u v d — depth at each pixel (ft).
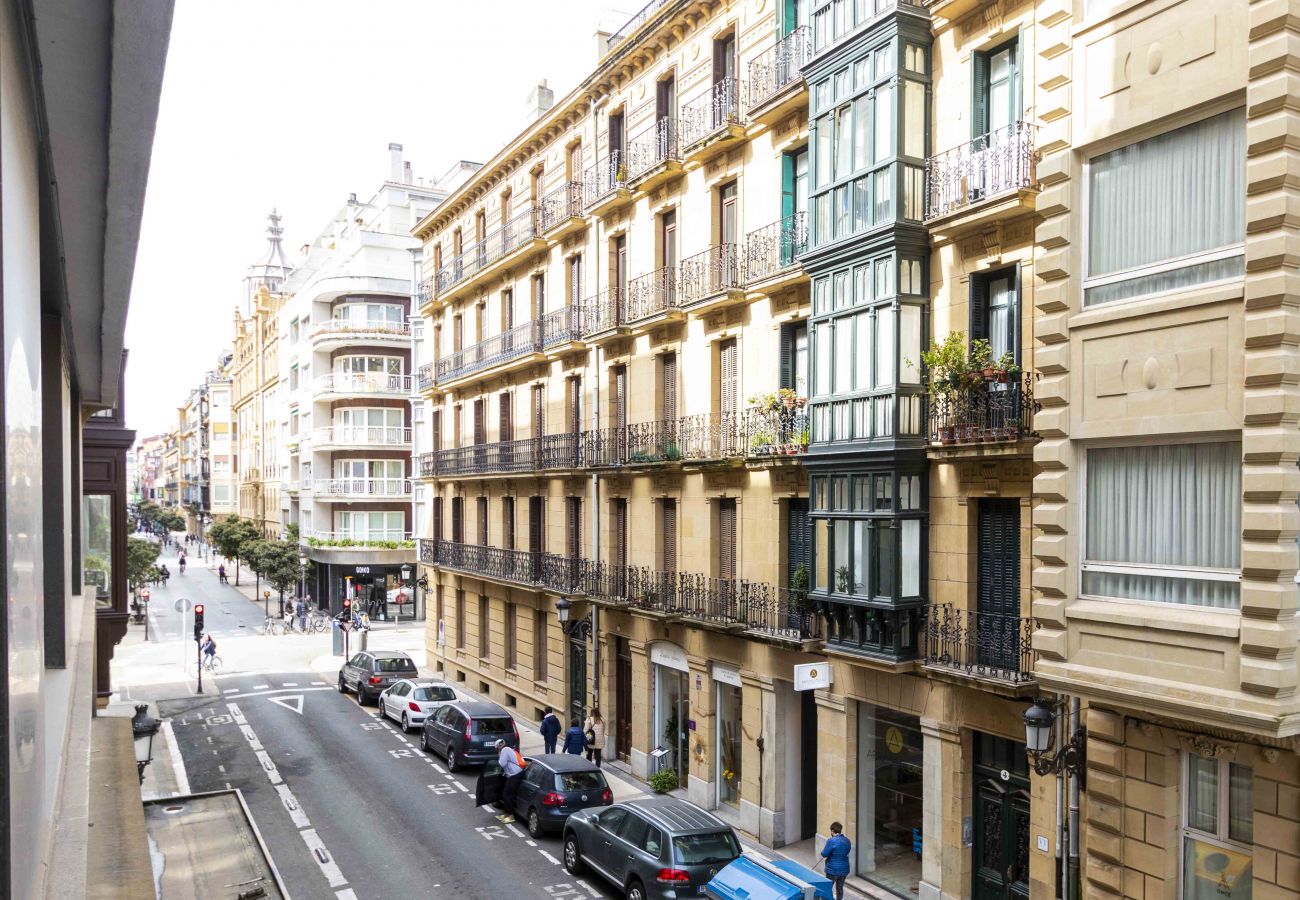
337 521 170.30
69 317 28.53
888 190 48.62
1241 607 28.84
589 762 61.26
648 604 69.41
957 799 46.68
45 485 23.76
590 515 82.99
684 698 70.49
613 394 80.64
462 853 56.24
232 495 314.55
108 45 12.89
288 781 70.90
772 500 60.59
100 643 67.82
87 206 19.39
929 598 49.16
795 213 59.11
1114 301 32.94
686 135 69.51
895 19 48.11
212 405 342.85
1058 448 34.22
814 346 54.44
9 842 8.75
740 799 62.23
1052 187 34.53
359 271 173.58
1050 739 36.11
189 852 44.42
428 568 123.54
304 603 168.66
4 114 9.10
